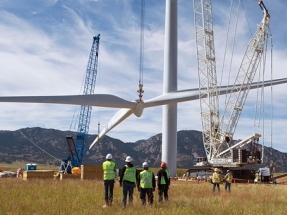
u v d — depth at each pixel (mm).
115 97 56125
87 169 50406
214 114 74625
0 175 60125
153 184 18203
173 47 72500
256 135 67875
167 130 71688
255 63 71875
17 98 51469
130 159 17750
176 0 72938
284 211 16438
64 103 53312
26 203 16703
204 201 19375
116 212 14844
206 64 75312
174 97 62406
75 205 16375
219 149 73875
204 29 75688
